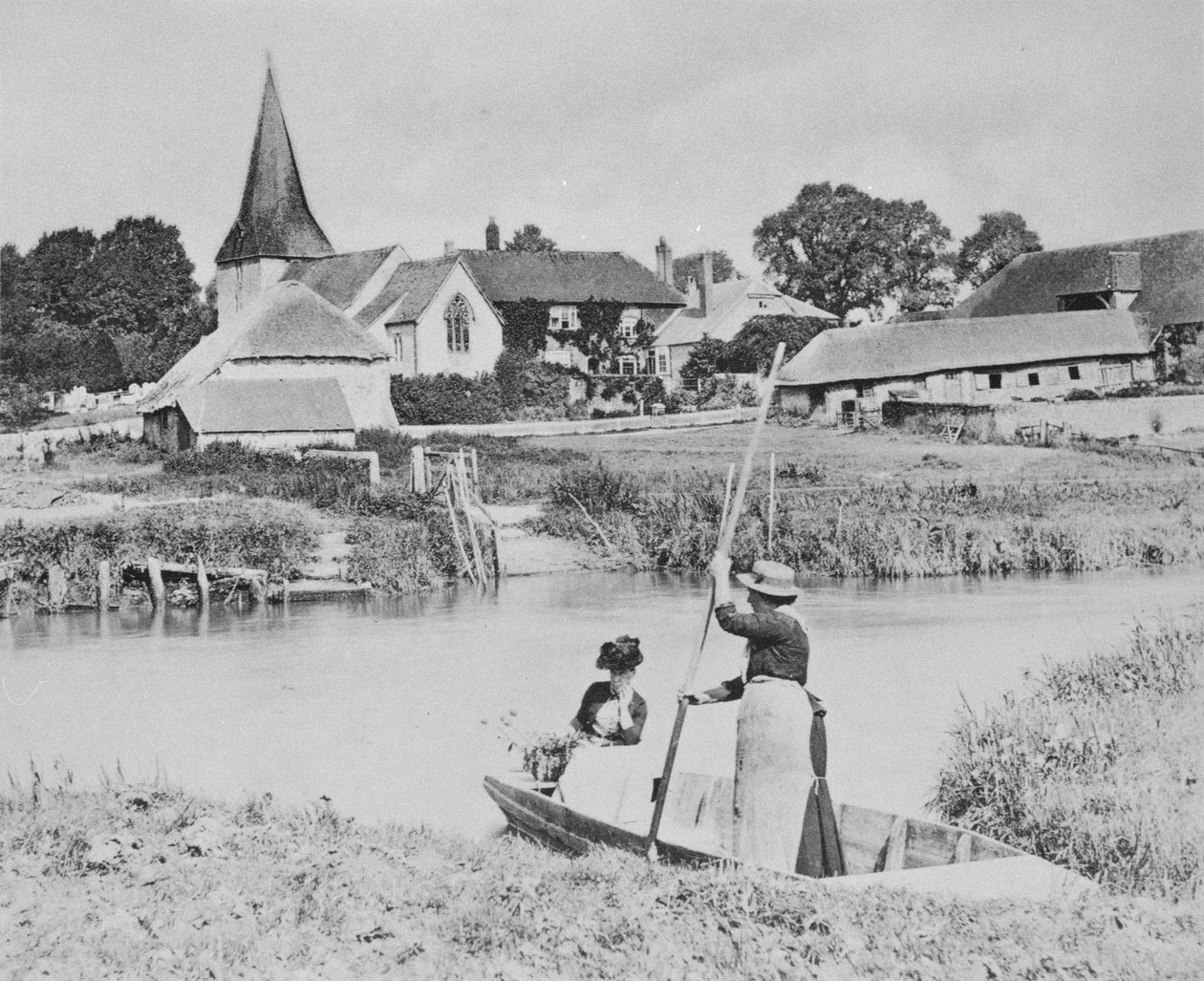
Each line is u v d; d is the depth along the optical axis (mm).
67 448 53094
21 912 7887
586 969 7008
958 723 15500
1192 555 31625
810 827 8688
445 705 18312
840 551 32062
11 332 76875
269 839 9695
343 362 56688
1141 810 9766
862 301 79625
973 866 8195
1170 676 14281
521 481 41969
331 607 28953
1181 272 67625
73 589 29250
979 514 36062
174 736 16500
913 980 6754
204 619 27359
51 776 14453
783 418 63781
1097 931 7363
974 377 63094
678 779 10945
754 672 8945
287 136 75500
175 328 82750
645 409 69875
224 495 39031
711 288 76625
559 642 23641
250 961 7141
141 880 8562
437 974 6984
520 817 10711
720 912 7562
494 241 76625
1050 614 24312
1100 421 55688
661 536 35188
